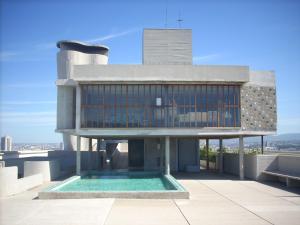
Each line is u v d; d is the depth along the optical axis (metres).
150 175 27.73
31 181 21.34
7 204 15.50
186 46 31.36
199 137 29.28
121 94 25.08
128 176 27.17
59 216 12.96
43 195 16.98
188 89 25.23
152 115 24.97
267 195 18.06
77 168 25.91
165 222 12.05
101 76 24.44
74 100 27.02
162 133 24.88
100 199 16.70
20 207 14.75
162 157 31.75
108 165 40.03
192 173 30.28
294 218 12.65
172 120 24.98
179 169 32.53
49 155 38.75
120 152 61.34
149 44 31.23
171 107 25.05
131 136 26.62
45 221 12.16
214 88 25.33
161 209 14.35
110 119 24.94
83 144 45.97
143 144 35.81
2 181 17.83
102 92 25.06
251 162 25.95
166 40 31.33
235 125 25.22
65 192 17.02
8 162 30.28
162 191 17.02
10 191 18.27
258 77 26.20
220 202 16.00
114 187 20.94
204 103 25.16
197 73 24.70
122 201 16.22
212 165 36.31
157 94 25.12
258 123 25.67
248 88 25.81
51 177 25.88
